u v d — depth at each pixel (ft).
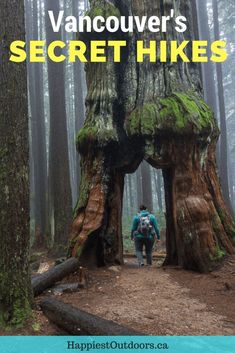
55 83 54.24
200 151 30.53
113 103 32.60
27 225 20.54
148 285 25.53
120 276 28.17
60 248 48.52
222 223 30.99
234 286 24.22
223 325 18.61
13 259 19.86
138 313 20.34
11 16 21.17
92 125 31.81
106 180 31.81
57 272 26.32
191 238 28.63
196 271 28.68
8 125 20.25
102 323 16.71
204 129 29.86
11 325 18.95
